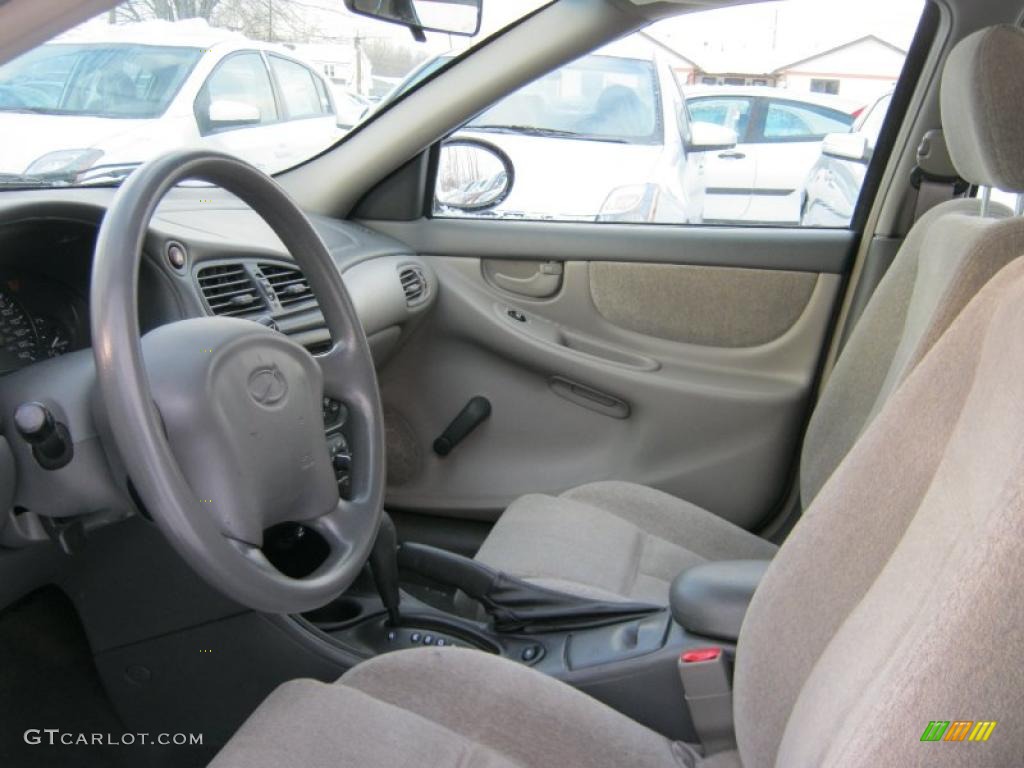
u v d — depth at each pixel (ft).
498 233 7.62
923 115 6.61
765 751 3.09
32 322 4.58
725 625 3.88
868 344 5.32
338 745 3.39
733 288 7.38
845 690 2.11
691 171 7.58
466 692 3.72
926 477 2.59
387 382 7.80
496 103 7.07
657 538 5.74
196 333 3.45
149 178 3.27
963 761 1.64
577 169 7.61
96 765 4.97
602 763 3.51
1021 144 3.58
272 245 5.90
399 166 7.47
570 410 7.61
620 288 7.59
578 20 6.59
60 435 3.44
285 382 3.65
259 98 7.22
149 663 4.68
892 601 2.11
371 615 5.13
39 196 4.72
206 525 3.14
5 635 5.08
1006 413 1.90
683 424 7.42
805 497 5.78
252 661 4.68
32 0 2.57
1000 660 1.63
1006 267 2.54
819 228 7.34
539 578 5.18
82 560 4.38
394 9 5.14
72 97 5.60
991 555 1.66
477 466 7.79
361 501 4.07
